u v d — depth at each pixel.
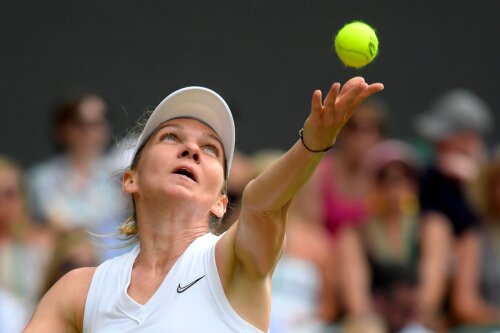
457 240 35.16
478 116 38.62
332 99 15.60
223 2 44.28
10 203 33.62
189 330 16.89
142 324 17.17
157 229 17.97
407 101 44.72
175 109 18.56
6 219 33.66
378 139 37.22
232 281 17.20
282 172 16.16
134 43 43.75
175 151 18.14
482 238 35.28
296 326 32.22
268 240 16.72
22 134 42.56
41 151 42.50
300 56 44.22
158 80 43.66
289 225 33.62
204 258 17.39
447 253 34.72
